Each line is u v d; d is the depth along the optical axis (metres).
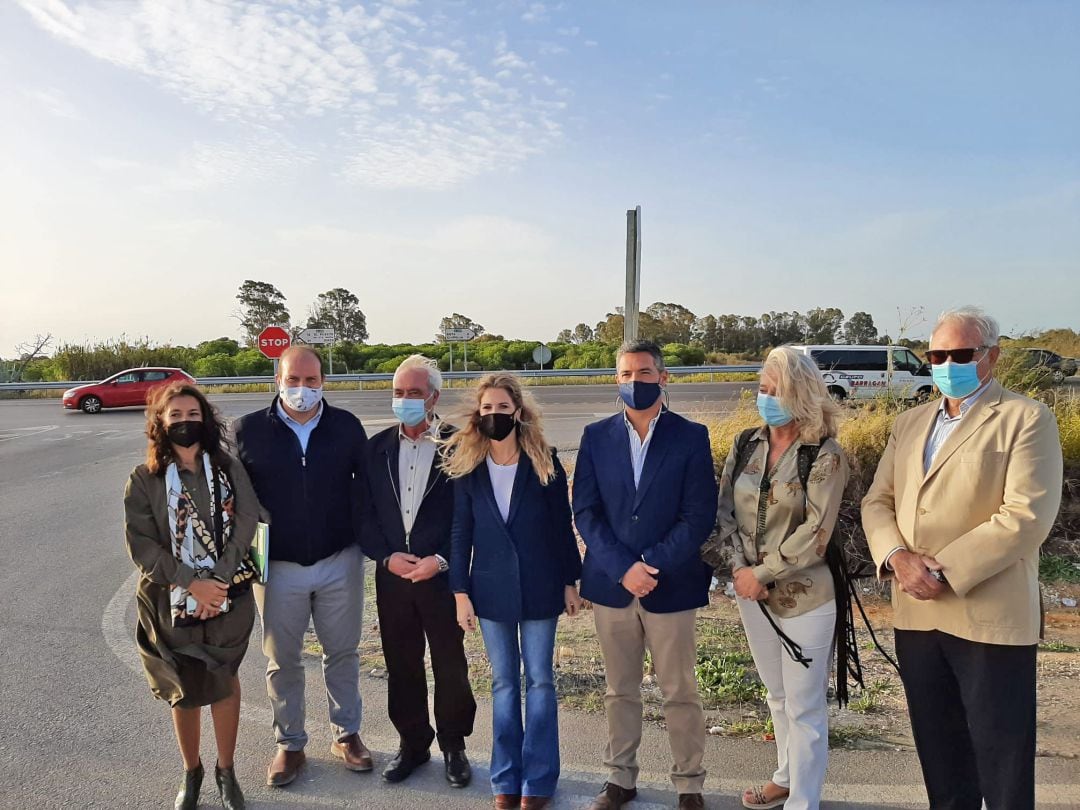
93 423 21.80
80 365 38.91
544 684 3.69
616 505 3.61
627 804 3.57
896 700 4.57
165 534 3.49
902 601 3.26
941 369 3.12
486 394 3.70
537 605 3.66
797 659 3.37
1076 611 6.32
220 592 3.47
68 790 3.70
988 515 3.03
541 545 3.70
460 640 3.88
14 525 9.63
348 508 4.01
